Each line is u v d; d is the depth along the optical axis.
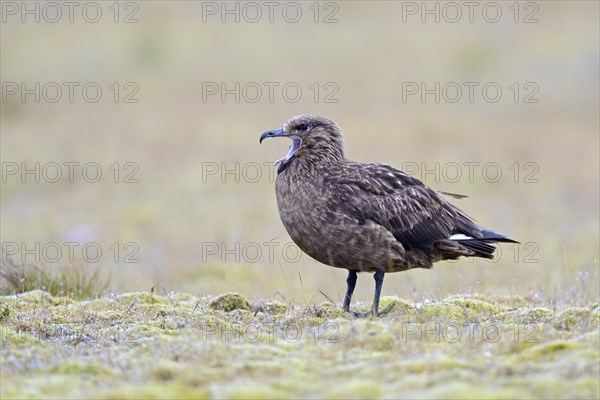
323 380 6.45
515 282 12.70
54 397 6.15
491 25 38.91
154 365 6.66
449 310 8.65
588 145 26.69
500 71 34.66
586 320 7.97
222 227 18.25
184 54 37.03
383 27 39.47
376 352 7.05
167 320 8.64
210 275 14.51
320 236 9.13
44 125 29.23
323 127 9.48
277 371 6.62
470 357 6.89
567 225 17.72
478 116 30.25
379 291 9.15
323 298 12.00
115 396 6.10
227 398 6.03
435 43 37.50
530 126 29.08
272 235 17.55
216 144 26.53
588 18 39.03
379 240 8.95
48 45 38.44
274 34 38.91
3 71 36.09
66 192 21.98
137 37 38.62
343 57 36.47
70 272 11.85
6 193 22.00
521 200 20.14
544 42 36.88
